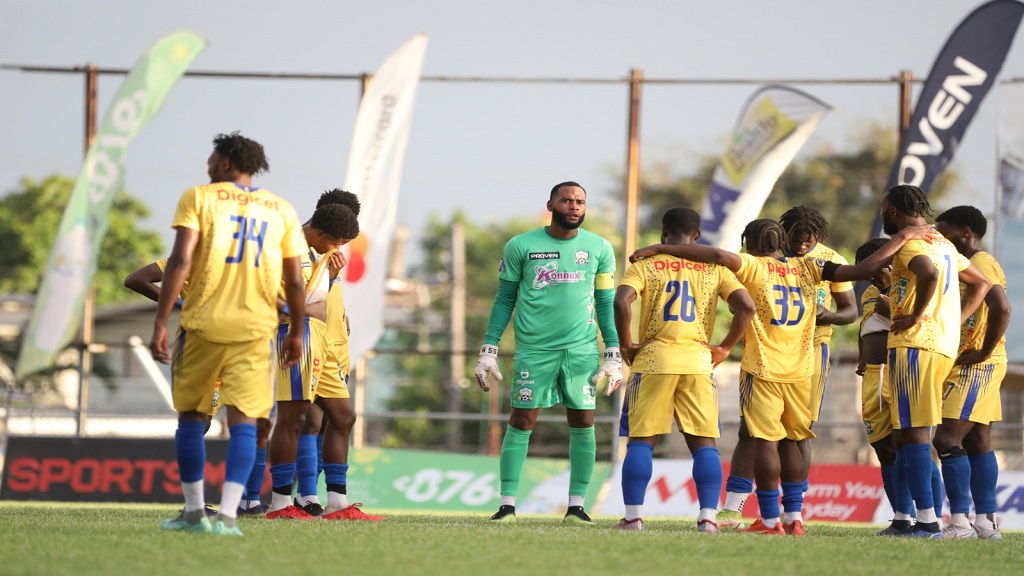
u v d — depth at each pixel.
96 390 113.25
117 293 141.25
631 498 26.16
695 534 23.67
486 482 48.25
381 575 15.94
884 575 17.52
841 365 78.62
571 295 29.17
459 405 138.25
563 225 29.19
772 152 51.38
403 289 153.50
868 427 29.55
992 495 27.98
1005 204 51.81
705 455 25.95
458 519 31.09
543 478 48.56
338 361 29.45
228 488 20.58
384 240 51.16
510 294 29.92
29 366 50.56
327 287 28.42
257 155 21.47
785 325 26.45
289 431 27.97
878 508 45.25
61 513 29.69
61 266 51.00
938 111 50.00
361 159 51.59
